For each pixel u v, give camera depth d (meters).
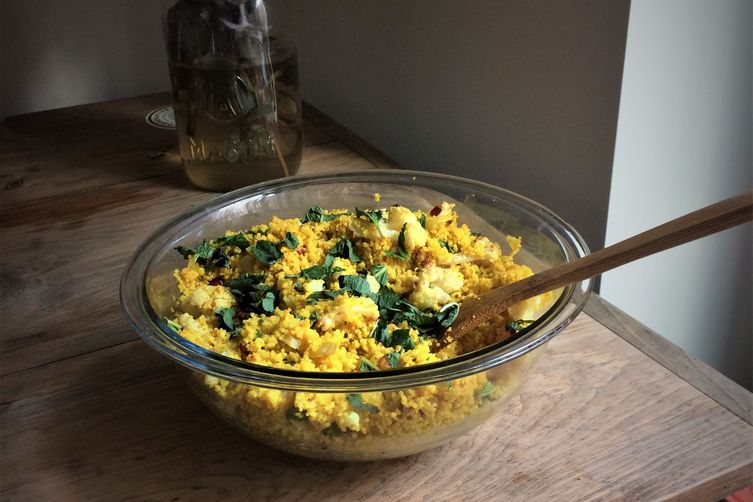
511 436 0.61
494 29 1.02
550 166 1.01
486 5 1.02
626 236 0.97
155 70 1.50
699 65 0.90
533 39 0.96
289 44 0.95
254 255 0.67
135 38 1.45
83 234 0.94
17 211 1.00
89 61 1.44
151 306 0.58
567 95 0.94
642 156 0.92
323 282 0.62
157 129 1.24
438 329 0.59
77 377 0.69
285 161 0.99
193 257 0.68
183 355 0.52
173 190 1.04
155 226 0.94
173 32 0.90
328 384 0.48
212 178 0.99
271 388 0.49
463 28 1.08
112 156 1.15
